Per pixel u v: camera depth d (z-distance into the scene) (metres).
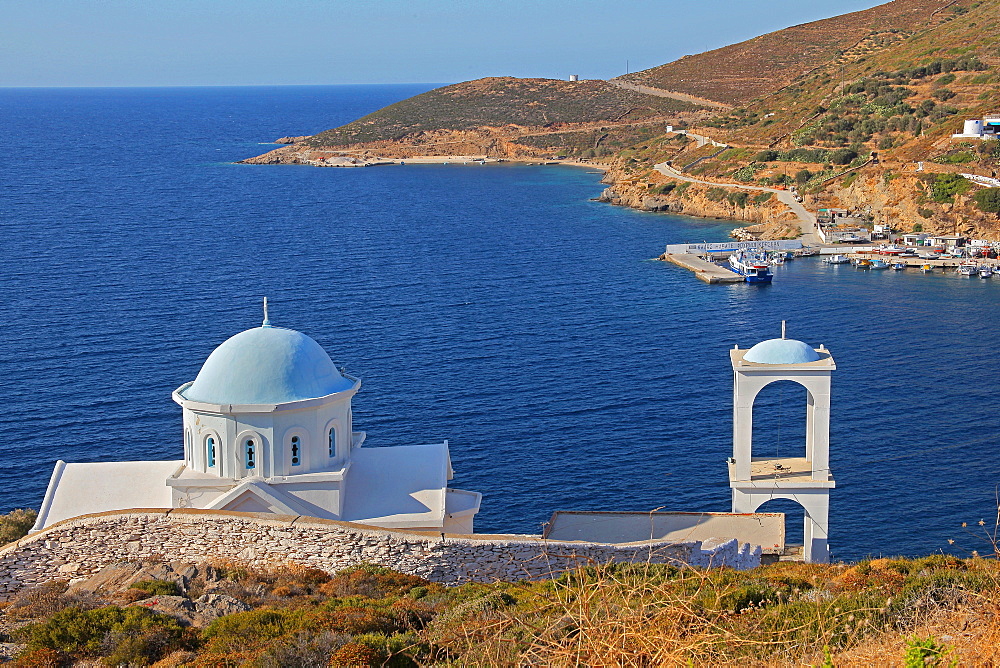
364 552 32.75
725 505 59.06
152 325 103.31
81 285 124.81
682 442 69.81
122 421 73.25
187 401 37.34
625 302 119.19
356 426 72.88
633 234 175.62
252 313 110.06
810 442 48.72
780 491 45.81
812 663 18.77
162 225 183.75
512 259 150.25
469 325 105.38
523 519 57.84
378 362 90.44
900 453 66.12
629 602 19.78
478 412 76.19
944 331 102.19
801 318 110.19
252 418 36.91
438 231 180.25
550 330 103.25
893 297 122.00
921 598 23.50
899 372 85.94
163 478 38.88
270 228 182.88
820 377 45.22
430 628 24.41
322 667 21.73
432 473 39.97
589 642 17.73
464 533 36.22
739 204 191.38
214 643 23.94
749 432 45.94
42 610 27.66
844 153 192.50
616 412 76.12
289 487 37.12
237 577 31.19
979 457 65.06
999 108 189.25
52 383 82.44
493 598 25.45
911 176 170.62
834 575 30.06
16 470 64.44
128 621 24.86
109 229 176.50
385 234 176.62
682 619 19.20
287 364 38.00
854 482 61.44
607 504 59.69
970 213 160.12
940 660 17.61
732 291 126.94
